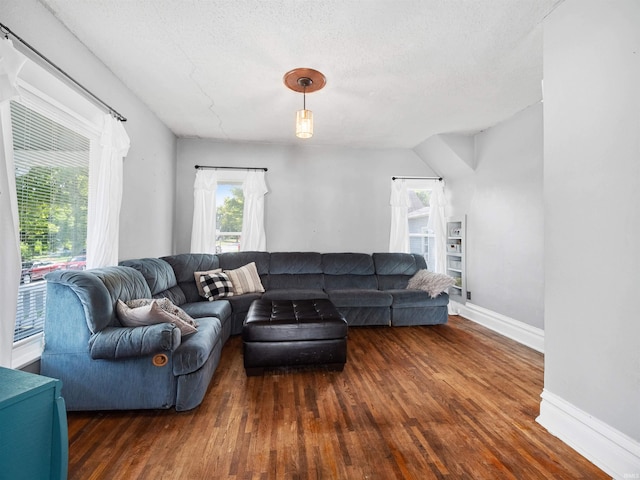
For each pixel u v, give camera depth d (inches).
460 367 98.7
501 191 137.3
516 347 117.9
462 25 73.2
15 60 55.9
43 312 74.3
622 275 52.5
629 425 51.4
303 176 175.5
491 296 143.8
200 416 70.2
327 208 177.3
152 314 73.8
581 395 59.6
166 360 70.3
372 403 76.4
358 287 161.6
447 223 179.3
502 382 88.3
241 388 84.0
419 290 151.1
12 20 61.1
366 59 88.0
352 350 114.5
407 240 180.2
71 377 68.7
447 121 136.9
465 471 53.9
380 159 180.9
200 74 97.4
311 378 90.5
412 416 70.8
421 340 126.2
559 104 64.9
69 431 64.0
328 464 55.3
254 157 171.0
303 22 72.6
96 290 70.3
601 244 55.9
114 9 69.6
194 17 71.6
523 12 68.1
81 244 87.6
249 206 165.8
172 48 84.0
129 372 69.9
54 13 71.2
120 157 95.6
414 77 98.2
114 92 98.2
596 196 56.8
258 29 75.4
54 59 72.4
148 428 65.5
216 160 167.5
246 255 157.8
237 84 103.6
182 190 164.1
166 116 132.7
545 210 67.9
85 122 85.7
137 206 115.9
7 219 56.1
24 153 68.2
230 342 122.3
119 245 103.1
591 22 58.1
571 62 62.2
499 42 79.9
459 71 94.6
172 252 157.2
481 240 150.5
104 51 85.7
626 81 51.9
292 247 174.9
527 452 59.0
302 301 120.0
